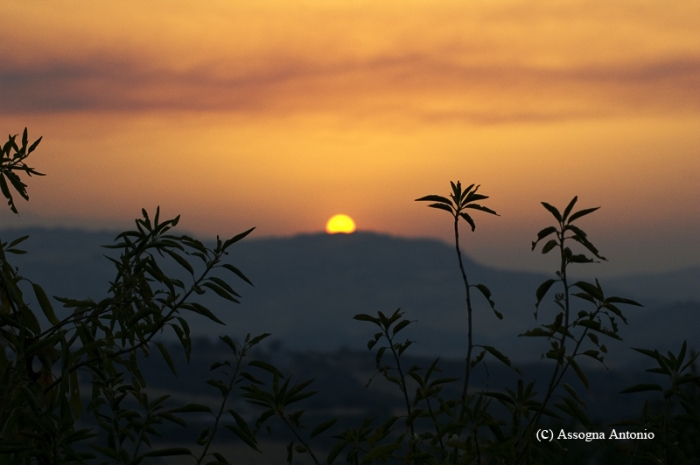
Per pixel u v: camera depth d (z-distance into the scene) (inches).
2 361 168.9
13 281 173.2
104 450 160.4
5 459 155.9
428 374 167.6
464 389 160.9
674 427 175.9
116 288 177.9
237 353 172.6
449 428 154.7
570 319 155.6
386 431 168.4
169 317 165.2
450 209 167.5
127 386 177.8
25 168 191.2
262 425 171.3
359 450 171.0
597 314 153.4
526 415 159.0
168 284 167.3
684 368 166.6
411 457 160.7
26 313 170.6
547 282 153.2
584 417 155.1
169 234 170.6
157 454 162.9
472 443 156.9
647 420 173.6
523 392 160.7
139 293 176.2
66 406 163.6
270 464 2728.8
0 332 170.1
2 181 189.8
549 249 150.8
